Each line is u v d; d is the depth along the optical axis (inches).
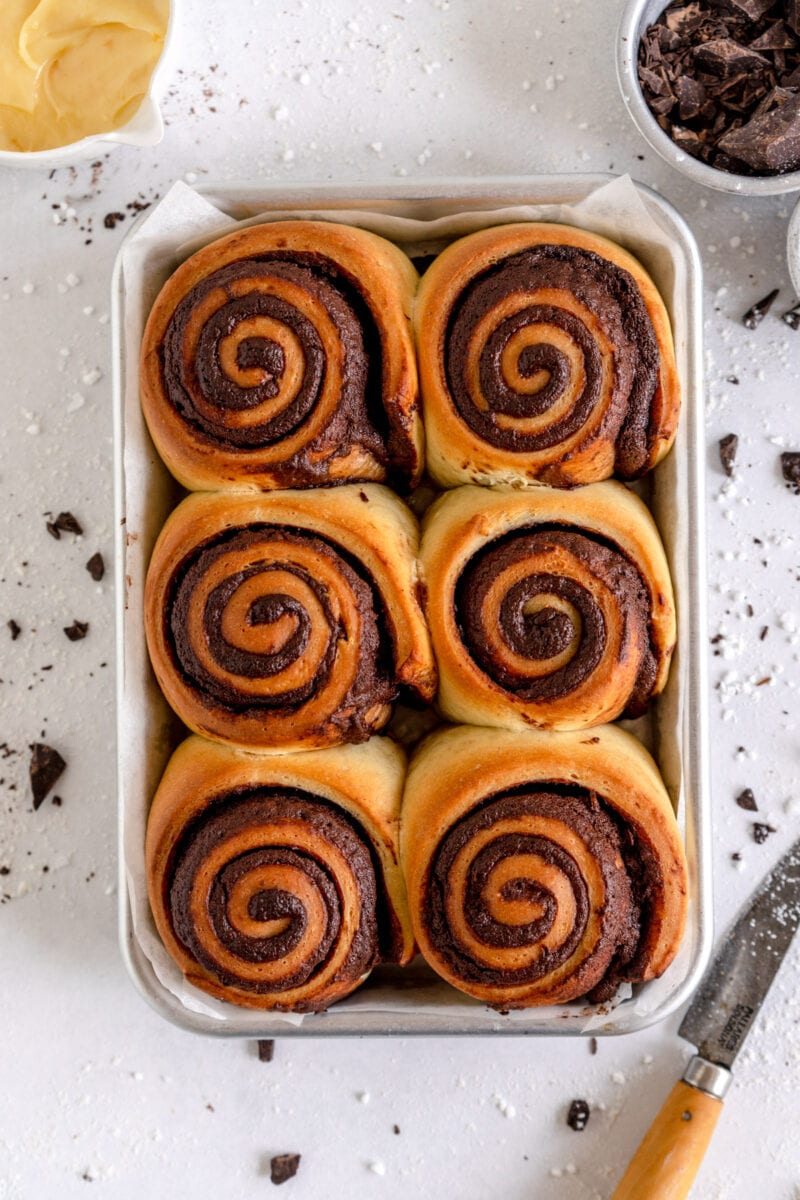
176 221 26.8
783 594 29.0
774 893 28.5
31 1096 29.2
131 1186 29.1
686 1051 28.9
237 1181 29.1
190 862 25.7
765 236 29.0
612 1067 29.0
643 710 26.6
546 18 29.2
